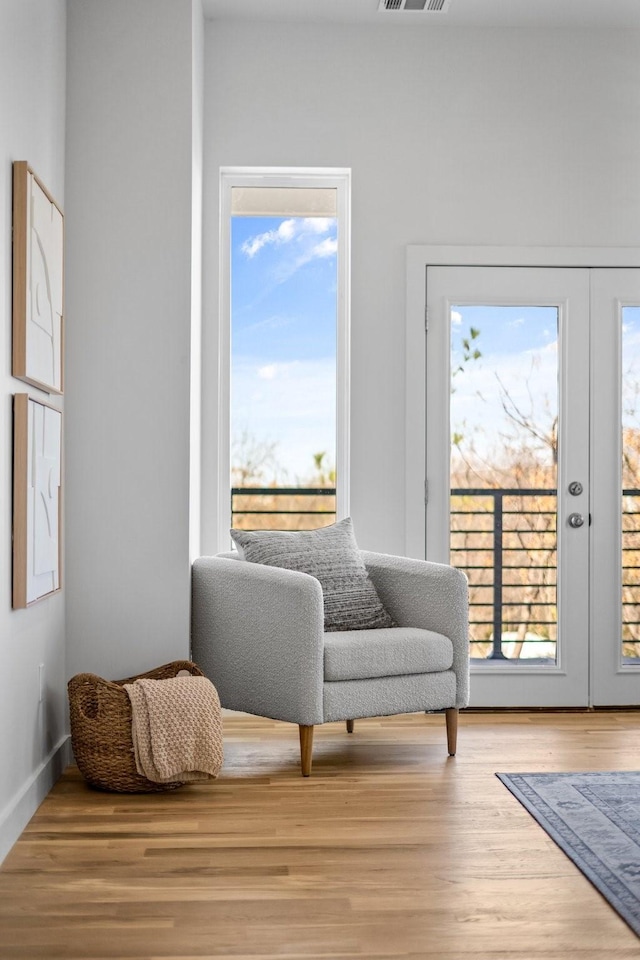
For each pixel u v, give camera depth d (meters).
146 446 3.64
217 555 3.93
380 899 2.29
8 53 2.67
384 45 4.37
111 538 3.63
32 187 2.80
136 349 3.65
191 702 3.12
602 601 4.42
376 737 3.86
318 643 3.31
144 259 3.65
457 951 2.03
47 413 3.04
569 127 4.41
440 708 3.58
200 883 2.37
